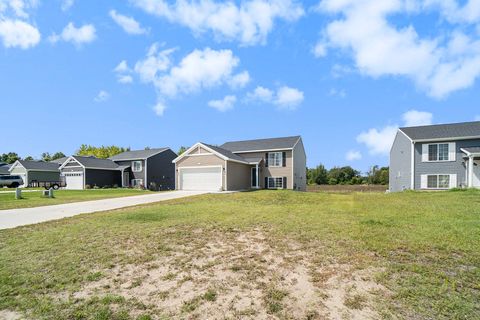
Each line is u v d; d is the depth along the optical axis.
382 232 6.14
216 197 16.11
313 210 10.02
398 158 23.66
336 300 3.21
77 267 4.43
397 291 3.36
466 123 21.52
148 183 34.31
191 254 4.99
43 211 11.30
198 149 24.22
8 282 3.87
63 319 2.94
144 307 3.17
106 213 10.23
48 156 71.88
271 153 27.55
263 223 7.56
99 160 35.75
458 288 3.40
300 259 4.59
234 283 3.75
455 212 8.74
